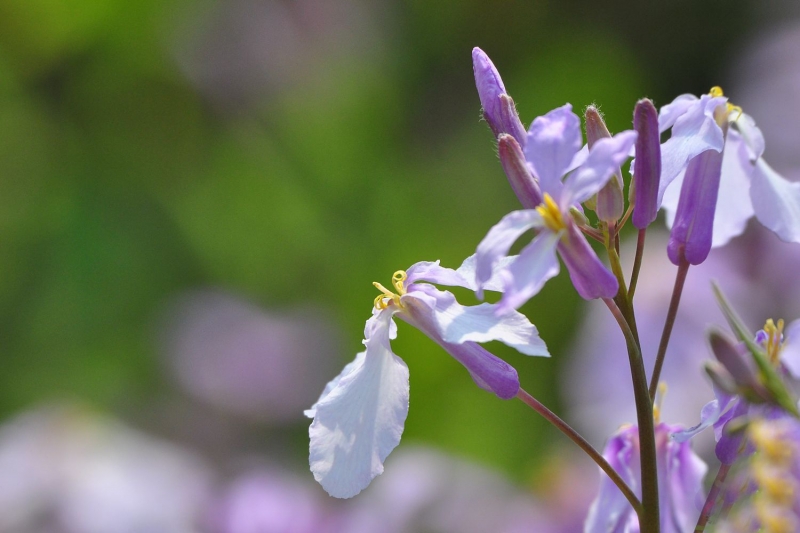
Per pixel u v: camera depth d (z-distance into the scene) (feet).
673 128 1.06
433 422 1.85
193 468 1.70
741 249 1.65
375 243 2.12
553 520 1.50
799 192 1.09
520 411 1.85
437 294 1.05
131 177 2.20
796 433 1.00
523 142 1.07
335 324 2.04
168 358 1.99
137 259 2.11
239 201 2.19
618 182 1.04
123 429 1.68
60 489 1.51
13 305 2.05
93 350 2.02
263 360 1.95
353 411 1.05
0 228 2.10
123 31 2.19
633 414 1.59
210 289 2.10
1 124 2.16
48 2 2.11
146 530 1.52
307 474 1.80
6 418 1.95
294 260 2.14
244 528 1.54
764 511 0.98
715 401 1.04
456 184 2.15
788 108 1.99
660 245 1.72
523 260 1.01
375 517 1.53
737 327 0.99
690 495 1.08
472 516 1.53
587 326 1.69
